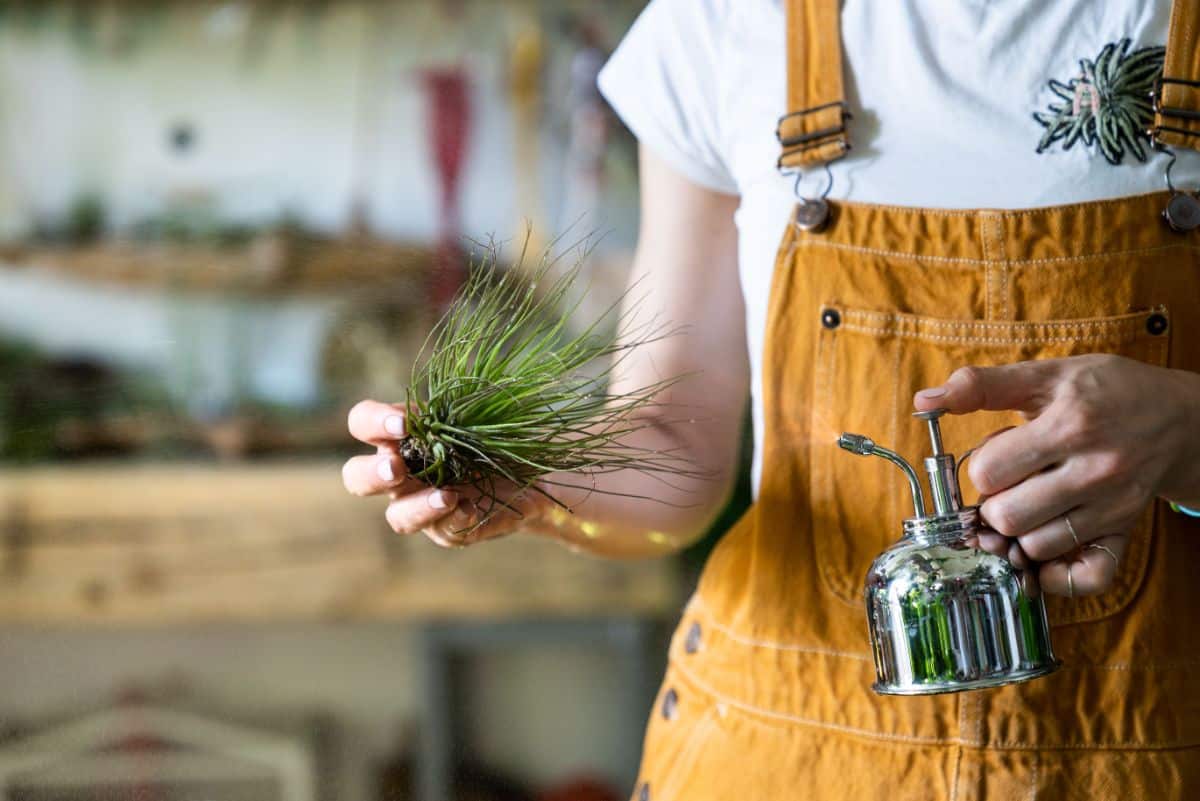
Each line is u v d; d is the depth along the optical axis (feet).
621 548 3.97
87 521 9.14
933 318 3.47
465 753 9.78
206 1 10.31
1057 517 3.12
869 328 3.50
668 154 3.81
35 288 10.05
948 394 3.13
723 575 3.71
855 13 3.56
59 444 9.61
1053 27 3.43
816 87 3.56
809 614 3.51
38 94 10.30
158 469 9.36
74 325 10.03
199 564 9.18
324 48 10.35
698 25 3.74
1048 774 3.32
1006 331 3.43
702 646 3.70
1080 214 3.39
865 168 3.52
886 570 3.17
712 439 3.92
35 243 10.13
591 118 10.25
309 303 10.05
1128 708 3.33
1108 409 3.08
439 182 10.29
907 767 3.38
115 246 10.11
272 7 10.32
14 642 9.60
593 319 9.77
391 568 9.17
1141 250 3.39
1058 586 3.16
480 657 9.89
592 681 9.87
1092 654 3.34
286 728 9.75
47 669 9.63
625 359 3.92
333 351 10.00
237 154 10.33
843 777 3.42
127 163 10.32
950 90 3.47
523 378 3.45
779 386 3.57
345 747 9.75
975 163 3.45
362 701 9.80
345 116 10.32
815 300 3.54
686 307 3.89
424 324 10.05
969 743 3.35
